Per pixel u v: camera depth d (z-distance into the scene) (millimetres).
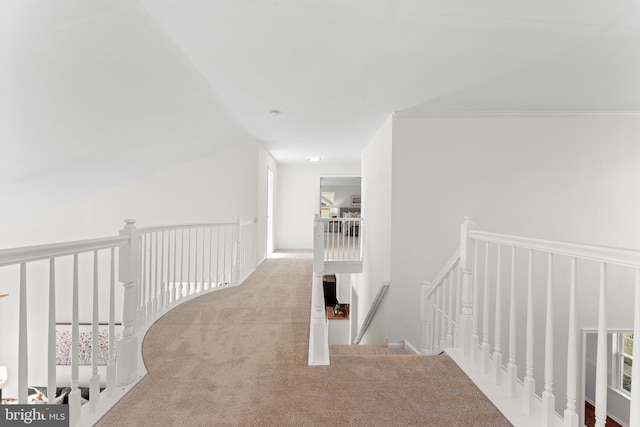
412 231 3998
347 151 6430
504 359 3824
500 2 1940
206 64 2705
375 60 2676
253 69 2811
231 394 1695
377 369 1987
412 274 3996
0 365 4945
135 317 1883
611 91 3348
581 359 3832
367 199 5820
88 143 3174
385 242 4328
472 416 1535
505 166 3977
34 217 5168
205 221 5469
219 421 1474
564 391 3811
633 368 1040
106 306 5094
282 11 2010
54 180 3789
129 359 1806
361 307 6223
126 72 2438
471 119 3992
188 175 5477
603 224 3941
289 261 6207
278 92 3344
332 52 2539
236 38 2312
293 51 2514
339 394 1704
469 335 2129
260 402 1625
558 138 3963
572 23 2152
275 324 2762
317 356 2107
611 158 3947
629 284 3836
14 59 1912
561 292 3865
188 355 2160
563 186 3959
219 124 4266
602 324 1157
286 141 5609
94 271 1581
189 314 3010
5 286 5043
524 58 2648
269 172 7023
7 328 5008
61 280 5094
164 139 3955
